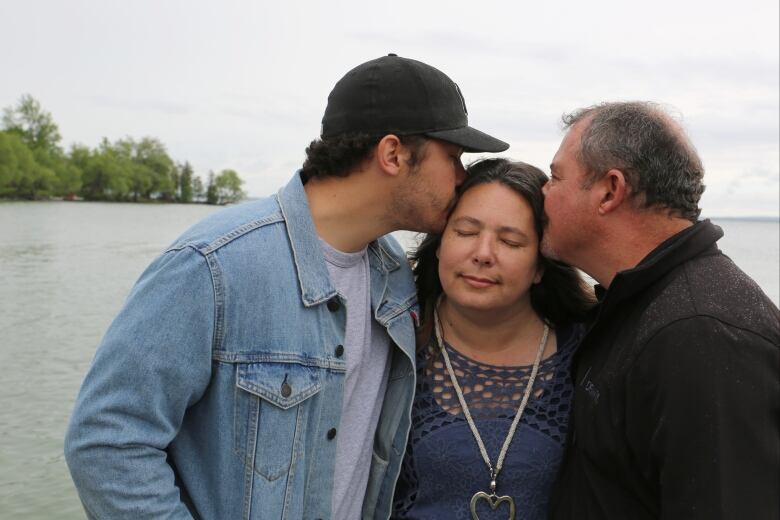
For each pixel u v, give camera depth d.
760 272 38.22
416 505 2.65
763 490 1.82
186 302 2.07
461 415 2.65
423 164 2.33
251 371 2.14
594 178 2.19
